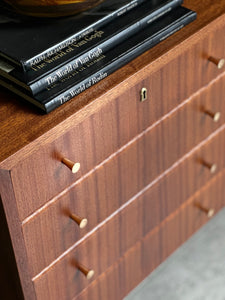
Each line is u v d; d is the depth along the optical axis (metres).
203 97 1.24
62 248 1.13
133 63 1.02
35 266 1.09
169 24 1.06
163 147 1.23
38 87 0.94
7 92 0.99
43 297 1.16
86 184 1.09
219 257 1.58
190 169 1.36
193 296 1.49
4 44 0.97
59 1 0.99
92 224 1.17
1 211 0.98
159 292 1.50
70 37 0.98
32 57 0.94
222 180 1.52
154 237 1.39
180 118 1.22
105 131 1.05
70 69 0.97
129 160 1.16
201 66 1.17
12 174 0.93
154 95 1.11
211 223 1.66
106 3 1.04
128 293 1.42
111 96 0.99
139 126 1.12
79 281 1.23
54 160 0.99
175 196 1.37
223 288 1.51
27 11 1.02
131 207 1.25
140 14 1.04
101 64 0.99
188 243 1.61
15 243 1.03
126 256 1.33
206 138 1.35
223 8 1.12
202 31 1.08
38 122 0.94
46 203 1.04
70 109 0.95
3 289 1.21
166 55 1.04
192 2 1.14
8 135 0.92
